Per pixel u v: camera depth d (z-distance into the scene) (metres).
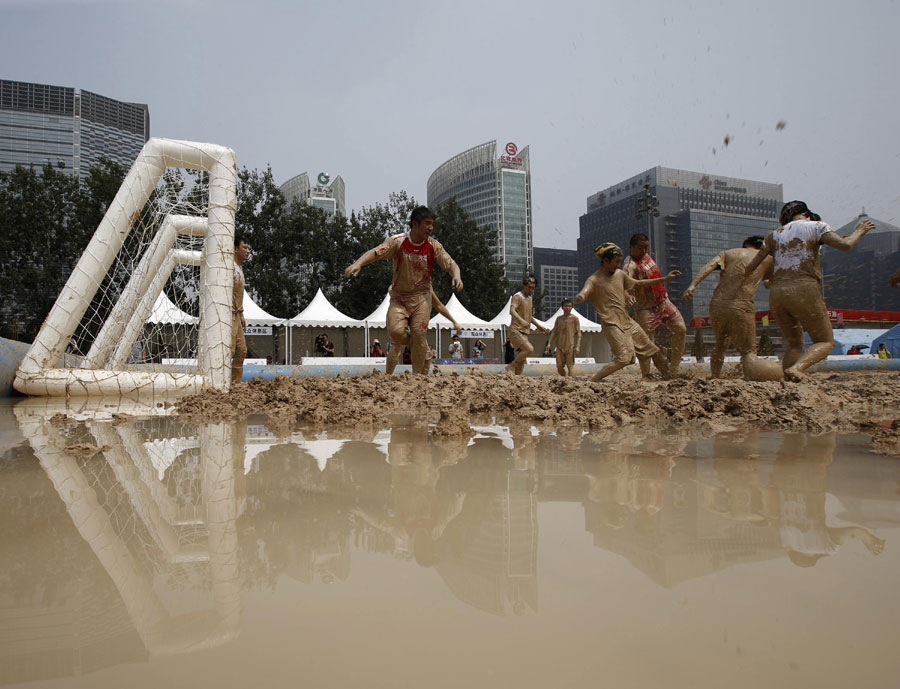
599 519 1.54
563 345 11.06
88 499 1.84
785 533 1.41
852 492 1.85
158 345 12.25
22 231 30.27
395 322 7.21
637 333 8.86
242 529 1.48
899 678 0.72
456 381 6.37
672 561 1.19
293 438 3.26
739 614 0.92
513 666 0.75
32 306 29.83
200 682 0.71
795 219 6.62
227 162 7.47
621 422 3.87
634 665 0.75
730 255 7.28
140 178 7.30
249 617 0.93
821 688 0.69
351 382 6.29
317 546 1.33
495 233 40.81
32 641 0.84
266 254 35.44
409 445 2.95
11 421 4.30
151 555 1.27
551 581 1.08
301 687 0.69
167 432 3.61
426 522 1.53
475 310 39.09
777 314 6.75
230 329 7.31
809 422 3.81
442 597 1.00
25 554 1.28
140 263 9.95
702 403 4.36
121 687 0.70
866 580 1.07
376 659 0.77
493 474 2.18
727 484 1.98
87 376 6.78
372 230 37.53
